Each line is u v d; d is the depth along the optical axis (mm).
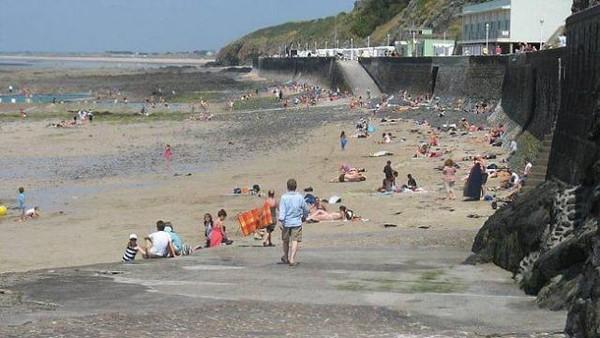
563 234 14781
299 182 38938
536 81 39688
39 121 79000
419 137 53469
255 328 11656
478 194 30859
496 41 79875
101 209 34500
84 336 10906
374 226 26375
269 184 39125
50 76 184125
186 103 106000
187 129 69938
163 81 163875
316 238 23812
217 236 23734
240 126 70750
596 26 17641
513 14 78688
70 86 151125
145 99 116062
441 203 30422
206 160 50469
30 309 13125
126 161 51156
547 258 13797
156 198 36750
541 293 13367
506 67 54125
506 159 39469
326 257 19516
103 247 26094
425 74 78812
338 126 64250
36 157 53781
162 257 20547
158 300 14070
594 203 13977
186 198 36281
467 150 44156
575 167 17609
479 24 90875
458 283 15586
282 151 52812
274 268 17875
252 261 19141
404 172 39281
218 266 18375
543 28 78875
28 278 16672
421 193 33000
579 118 18156
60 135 66625
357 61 109250
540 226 15641
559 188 16203
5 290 14977
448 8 127000
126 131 69250
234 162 49000
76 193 39469
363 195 33562
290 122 70750
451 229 24672
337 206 30891
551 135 24422
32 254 25219
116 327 11578
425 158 43375
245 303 13672
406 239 22672
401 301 13844
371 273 16938
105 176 45125
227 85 145375
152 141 61781
